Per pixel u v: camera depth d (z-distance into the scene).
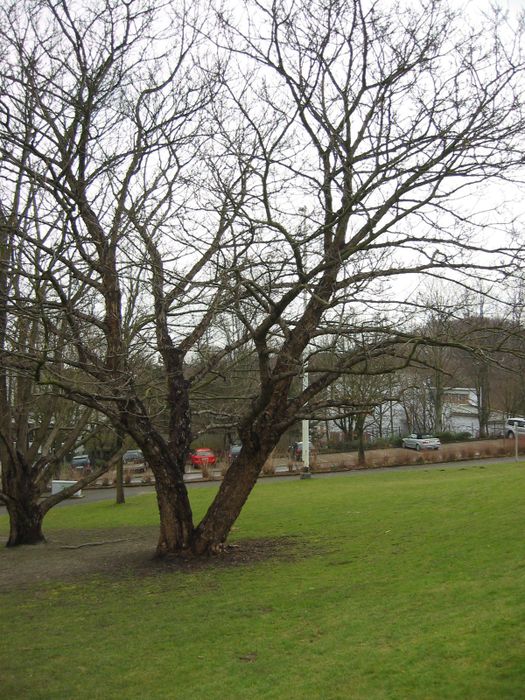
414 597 8.41
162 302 11.40
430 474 30.67
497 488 19.61
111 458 16.44
